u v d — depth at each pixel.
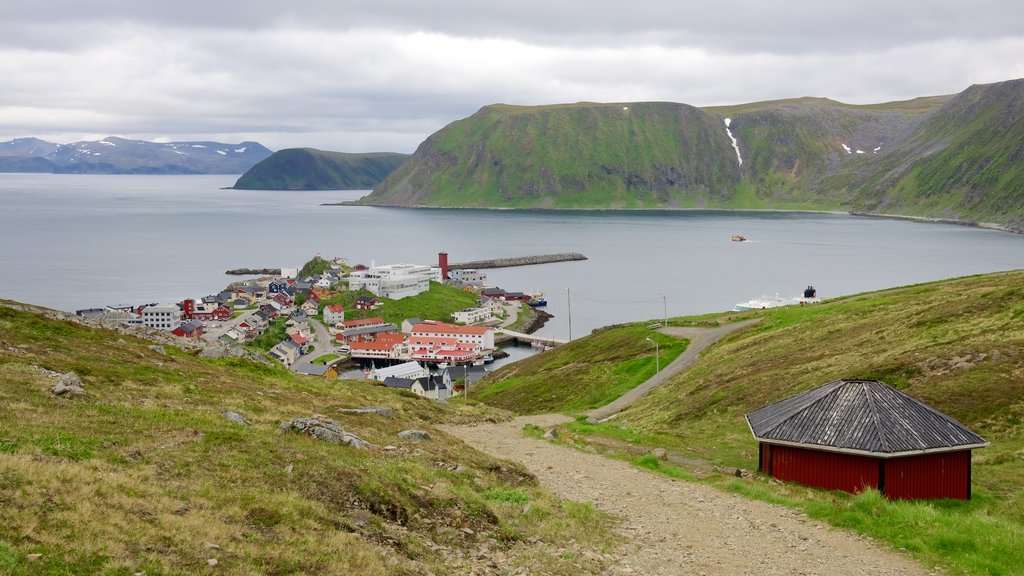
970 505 34.22
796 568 23.06
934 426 35.94
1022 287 76.75
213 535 17.31
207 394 38.59
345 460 25.27
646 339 113.62
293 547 17.64
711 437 53.50
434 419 55.56
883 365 59.97
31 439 21.28
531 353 187.88
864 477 34.62
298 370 166.75
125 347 49.53
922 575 22.83
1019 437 44.38
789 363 73.19
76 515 16.58
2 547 14.40
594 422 66.56
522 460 39.81
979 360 55.94
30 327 47.69
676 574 21.83
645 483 34.97
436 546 20.55
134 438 23.83
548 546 22.61
